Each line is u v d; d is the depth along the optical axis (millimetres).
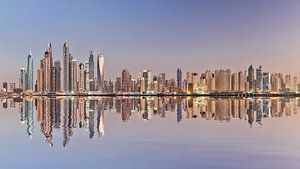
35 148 30984
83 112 86500
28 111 91188
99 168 23016
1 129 46750
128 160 25328
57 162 24906
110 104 145250
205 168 22812
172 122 55750
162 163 24281
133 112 84688
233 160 25203
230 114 75750
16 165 24125
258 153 27875
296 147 30797
